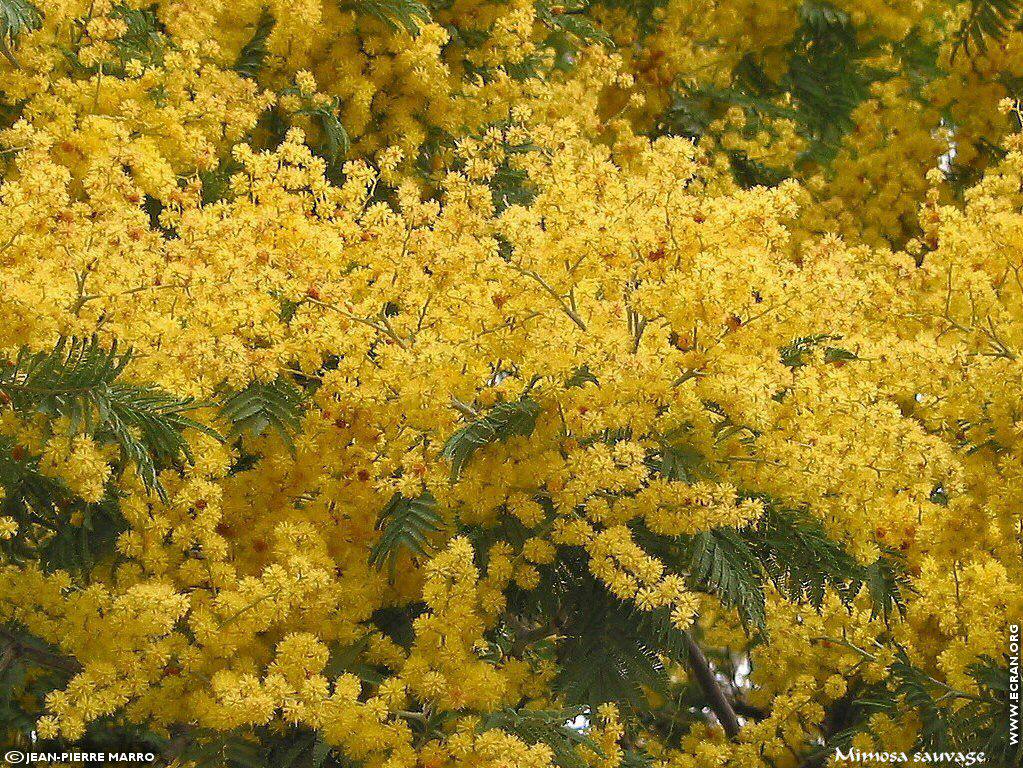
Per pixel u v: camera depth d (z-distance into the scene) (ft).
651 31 23.84
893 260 14.32
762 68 24.09
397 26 16.38
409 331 11.65
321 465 11.87
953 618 13.34
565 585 12.39
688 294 10.90
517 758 10.52
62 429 10.28
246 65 16.37
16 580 11.03
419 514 11.39
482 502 11.27
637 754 13.62
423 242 11.67
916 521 12.41
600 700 12.06
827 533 11.92
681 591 11.13
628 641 12.15
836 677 15.78
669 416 11.02
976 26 20.16
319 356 11.53
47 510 11.84
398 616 12.73
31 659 12.25
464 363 11.16
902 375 12.84
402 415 11.46
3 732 15.72
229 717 10.50
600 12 23.56
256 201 13.20
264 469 11.91
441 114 16.87
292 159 12.67
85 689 10.55
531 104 17.83
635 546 10.91
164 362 11.07
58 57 14.73
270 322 11.68
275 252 11.99
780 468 11.35
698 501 10.93
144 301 11.10
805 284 11.01
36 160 11.73
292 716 10.41
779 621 15.78
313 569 11.16
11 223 10.77
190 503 11.19
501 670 11.91
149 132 14.29
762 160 22.94
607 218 11.35
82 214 11.50
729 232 11.49
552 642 13.06
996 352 13.34
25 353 10.18
